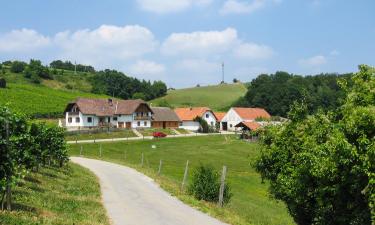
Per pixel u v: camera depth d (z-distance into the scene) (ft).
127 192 93.91
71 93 570.87
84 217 58.65
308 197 63.87
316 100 385.50
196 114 444.96
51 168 120.67
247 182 165.07
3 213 50.31
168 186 103.91
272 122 86.17
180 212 71.26
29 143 70.54
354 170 43.65
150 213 69.26
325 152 49.52
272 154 76.95
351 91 53.72
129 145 279.49
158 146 280.92
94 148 257.96
